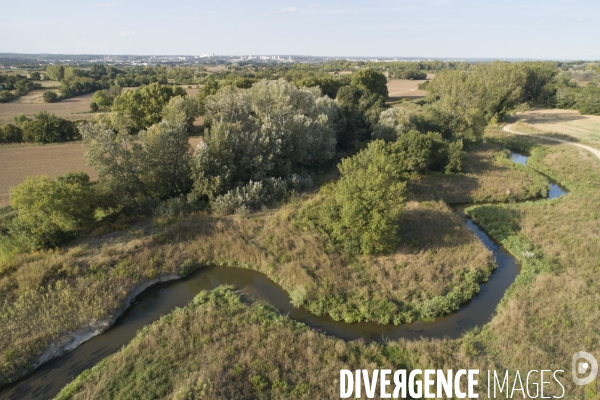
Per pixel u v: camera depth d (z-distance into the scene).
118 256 22.98
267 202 31.59
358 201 23.47
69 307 18.75
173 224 27.52
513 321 17.88
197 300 20.16
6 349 16.08
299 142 37.66
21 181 36.16
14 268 21.33
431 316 19.17
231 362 15.60
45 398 14.58
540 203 32.22
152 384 14.46
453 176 39.50
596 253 23.58
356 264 23.33
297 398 13.95
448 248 24.81
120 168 29.28
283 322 18.42
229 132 33.88
